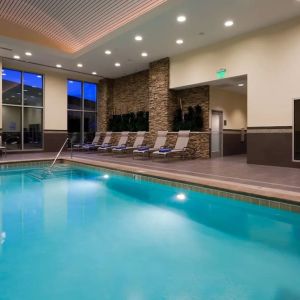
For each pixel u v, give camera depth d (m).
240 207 4.25
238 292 2.12
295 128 6.65
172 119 9.90
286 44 6.70
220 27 7.08
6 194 5.27
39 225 3.62
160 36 7.69
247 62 7.47
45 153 11.18
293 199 3.66
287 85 6.73
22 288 2.16
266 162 7.21
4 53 9.29
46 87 11.71
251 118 7.45
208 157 8.98
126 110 12.41
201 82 8.68
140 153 9.74
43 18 7.54
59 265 2.54
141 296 2.06
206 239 3.17
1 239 3.15
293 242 3.07
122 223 3.71
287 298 2.04
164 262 2.62
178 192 5.23
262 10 6.16
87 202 4.73
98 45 8.48
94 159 8.77
